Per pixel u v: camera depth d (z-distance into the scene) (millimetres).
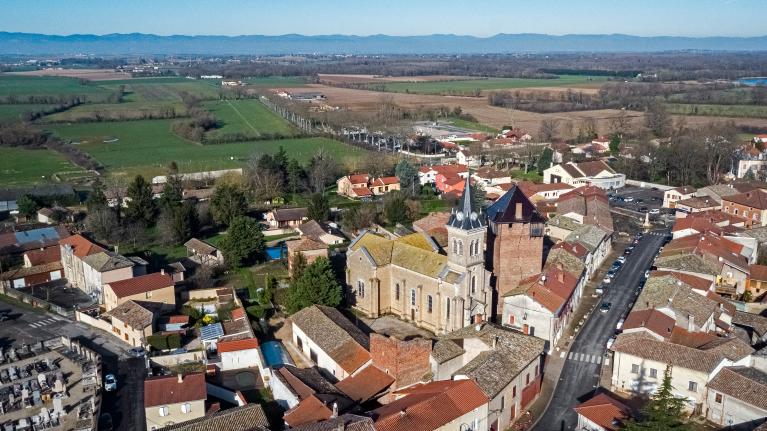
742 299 131750
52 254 152625
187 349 112438
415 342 94625
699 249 138500
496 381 86500
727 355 93812
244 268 153875
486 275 112875
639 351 96312
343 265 150875
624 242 174500
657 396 77438
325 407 82375
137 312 117562
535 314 109875
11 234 159750
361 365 97625
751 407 84688
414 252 120938
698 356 92938
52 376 102812
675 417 73750
